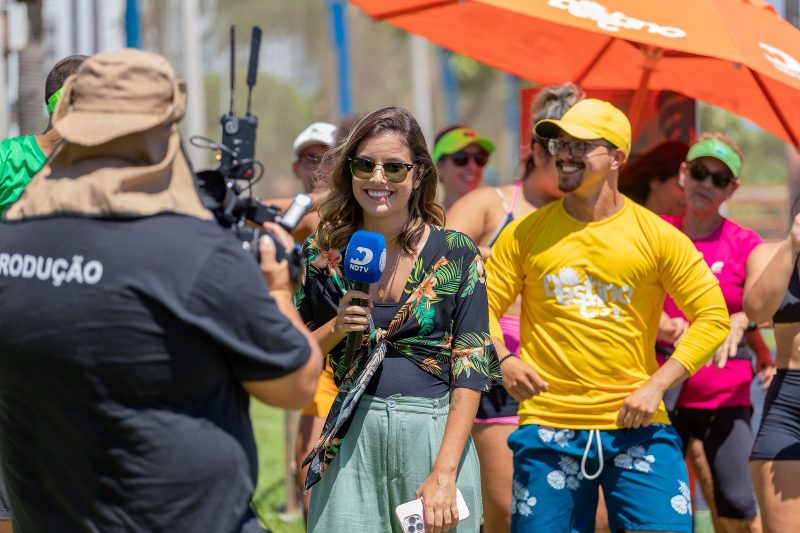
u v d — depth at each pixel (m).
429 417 7.89
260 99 121.75
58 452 5.82
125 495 5.74
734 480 11.14
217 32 102.44
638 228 9.17
